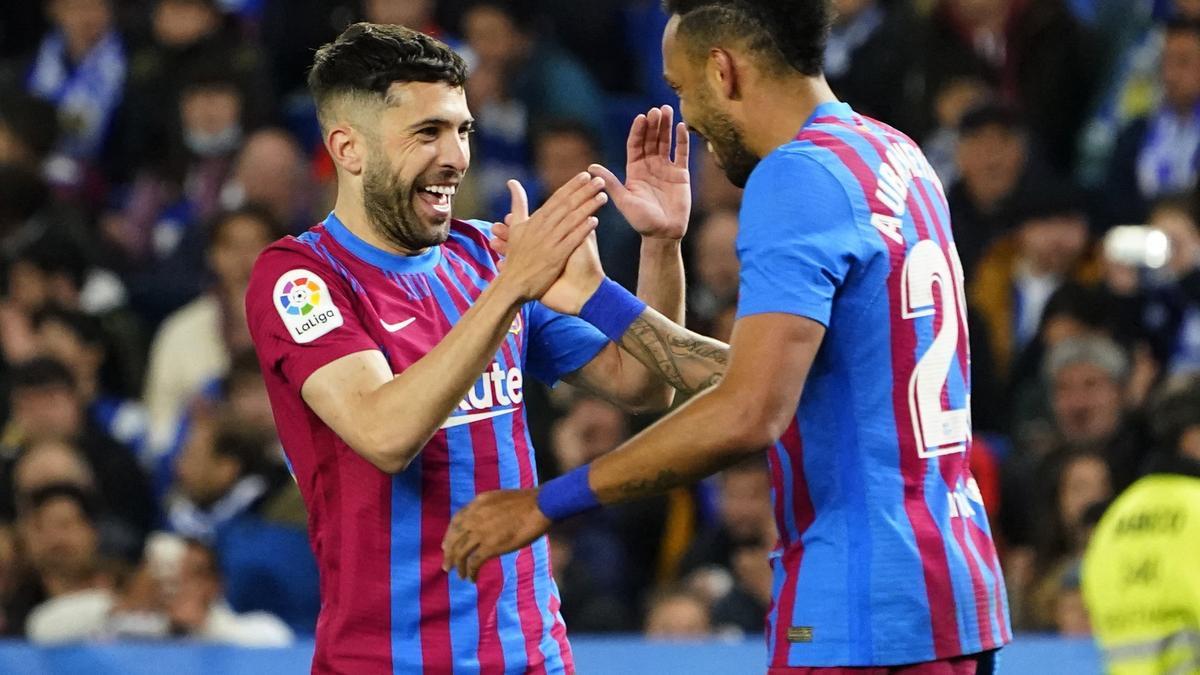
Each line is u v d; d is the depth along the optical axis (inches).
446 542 481.4
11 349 1178.0
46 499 958.4
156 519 1082.7
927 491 474.9
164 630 898.1
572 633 960.9
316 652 530.6
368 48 520.1
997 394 1082.7
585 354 558.6
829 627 466.9
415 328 529.0
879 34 1314.0
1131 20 1352.1
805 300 453.7
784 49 482.3
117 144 1433.3
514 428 538.6
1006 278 1135.6
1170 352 1063.0
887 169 478.6
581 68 1418.6
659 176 542.3
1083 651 783.7
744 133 490.9
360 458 520.1
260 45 1469.0
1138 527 545.3
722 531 977.5
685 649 799.1
